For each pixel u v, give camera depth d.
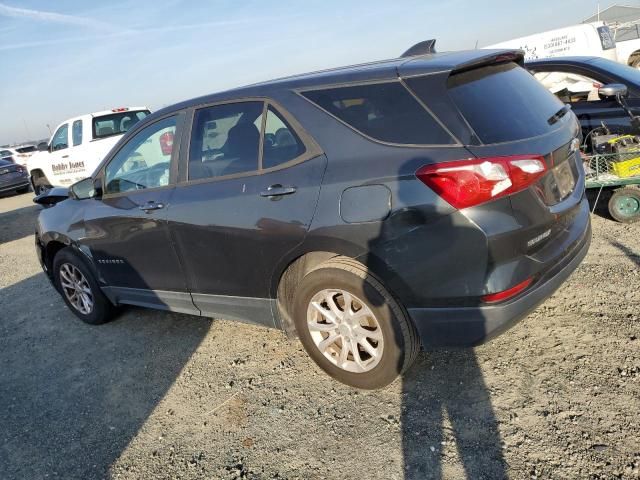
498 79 2.70
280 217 2.73
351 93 2.62
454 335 2.45
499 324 2.34
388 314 2.55
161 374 3.48
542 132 2.52
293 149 2.75
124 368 3.65
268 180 2.81
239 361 3.46
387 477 2.27
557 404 2.51
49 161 11.77
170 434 2.83
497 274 2.28
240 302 3.18
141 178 3.59
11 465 2.80
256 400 3.00
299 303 2.87
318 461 2.44
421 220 2.31
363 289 2.57
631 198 4.68
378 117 2.51
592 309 3.33
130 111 11.25
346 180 2.50
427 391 2.77
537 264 2.36
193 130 3.27
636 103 5.17
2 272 6.91
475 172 2.20
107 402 3.26
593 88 5.60
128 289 3.92
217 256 3.12
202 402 3.07
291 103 2.79
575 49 10.14
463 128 2.30
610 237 4.54
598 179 4.70
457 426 2.49
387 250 2.42
